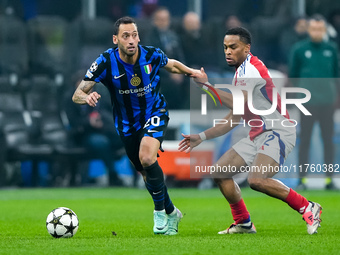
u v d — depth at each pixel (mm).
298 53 44438
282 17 56062
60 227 20906
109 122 48719
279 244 18875
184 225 26375
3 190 48156
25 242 19609
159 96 22703
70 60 53250
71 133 48812
